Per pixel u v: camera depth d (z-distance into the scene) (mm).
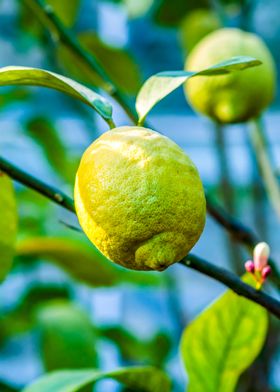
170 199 477
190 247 489
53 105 1346
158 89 529
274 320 821
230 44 732
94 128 1030
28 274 990
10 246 620
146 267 486
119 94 700
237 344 634
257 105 725
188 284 1778
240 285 542
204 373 646
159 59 1421
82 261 834
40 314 808
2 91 1004
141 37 1320
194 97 734
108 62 989
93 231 487
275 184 772
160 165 479
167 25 1019
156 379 639
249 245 667
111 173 480
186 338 635
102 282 860
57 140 1027
